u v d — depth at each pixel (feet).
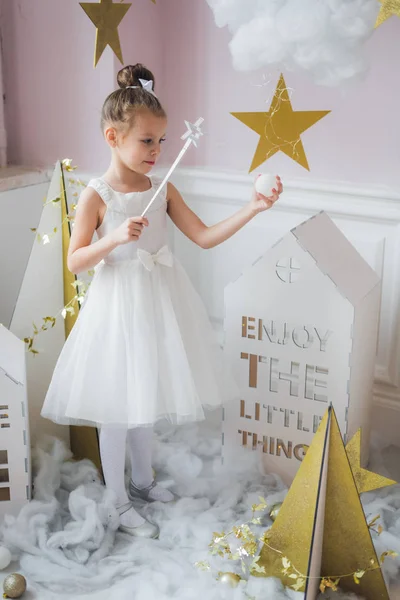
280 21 5.33
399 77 5.56
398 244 5.83
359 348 5.17
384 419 6.29
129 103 4.68
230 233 5.12
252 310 5.27
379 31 5.52
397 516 5.17
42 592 4.57
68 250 5.22
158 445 6.00
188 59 6.44
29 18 6.39
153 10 6.38
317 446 4.24
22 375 4.91
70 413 4.98
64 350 5.20
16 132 6.79
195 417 5.06
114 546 5.03
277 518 4.46
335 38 5.30
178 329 5.08
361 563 4.43
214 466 5.71
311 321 5.08
